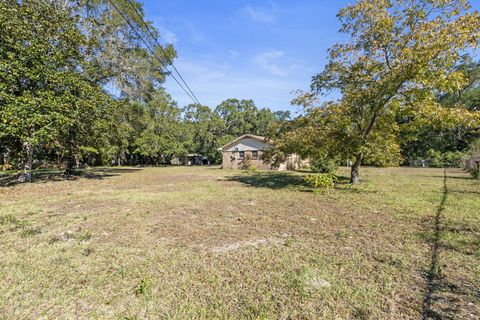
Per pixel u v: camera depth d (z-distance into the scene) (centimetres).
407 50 736
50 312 206
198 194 809
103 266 291
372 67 912
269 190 899
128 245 359
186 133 3422
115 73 1552
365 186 985
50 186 1011
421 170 2014
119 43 1584
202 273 272
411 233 403
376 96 857
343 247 346
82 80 1143
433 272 270
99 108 1196
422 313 202
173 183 1133
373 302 217
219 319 197
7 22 870
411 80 789
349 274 268
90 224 465
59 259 309
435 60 735
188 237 392
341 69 1012
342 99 948
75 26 1198
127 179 1317
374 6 864
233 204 646
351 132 945
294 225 455
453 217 498
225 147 2552
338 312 204
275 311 206
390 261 298
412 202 654
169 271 277
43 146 1298
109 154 2539
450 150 2769
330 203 654
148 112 2859
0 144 1105
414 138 1116
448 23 718
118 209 590
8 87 893
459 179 1243
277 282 252
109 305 216
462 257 308
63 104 971
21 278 261
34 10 981
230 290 238
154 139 2844
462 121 780
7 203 663
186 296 229
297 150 997
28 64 943
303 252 329
